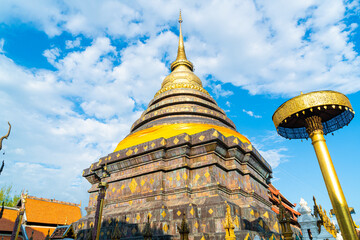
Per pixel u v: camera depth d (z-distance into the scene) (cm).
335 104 960
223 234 1529
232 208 1764
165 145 2181
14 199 5828
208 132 2106
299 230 2433
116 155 2459
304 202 1102
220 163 2089
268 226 1828
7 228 3712
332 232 1524
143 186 2169
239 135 2723
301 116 1055
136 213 1944
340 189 894
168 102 3133
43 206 4503
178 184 2020
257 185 2466
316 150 993
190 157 2175
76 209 5003
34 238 3881
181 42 4581
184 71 3947
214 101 3525
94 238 1330
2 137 1296
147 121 3123
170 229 1770
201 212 1780
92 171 2736
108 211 2255
